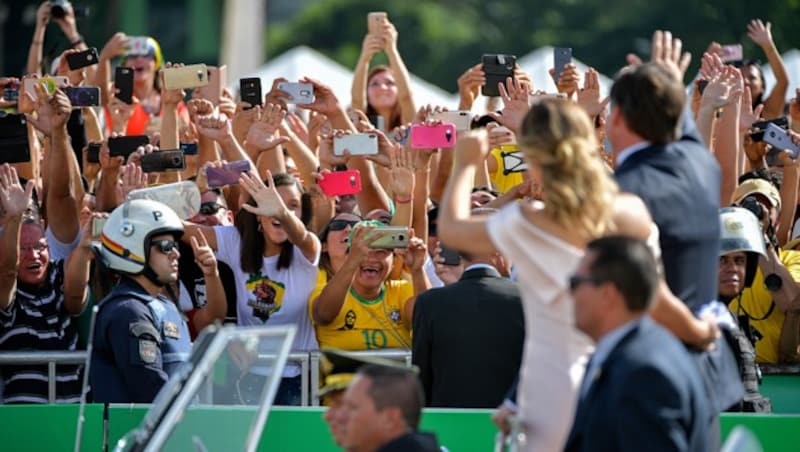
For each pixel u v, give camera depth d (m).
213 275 18.84
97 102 21.36
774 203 21.70
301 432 17.30
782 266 20.14
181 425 14.38
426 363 16.97
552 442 12.56
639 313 11.92
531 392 12.66
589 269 11.91
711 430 13.30
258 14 100.31
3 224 19.16
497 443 13.16
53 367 18.58
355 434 13.01
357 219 20.42
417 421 13.16
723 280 18.62
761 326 20.33
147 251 17.48
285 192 20.70
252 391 14.41
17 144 20.84
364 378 13.09
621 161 13.34
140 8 83.81
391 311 19.80
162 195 19.22
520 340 16.67
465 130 21.53
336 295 19.14
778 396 19.98
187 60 85.19
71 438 17.53
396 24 104.38
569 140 12.35
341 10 109.62
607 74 89.06
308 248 19.73
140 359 17.11
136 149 21.06
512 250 12.52
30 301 19.36
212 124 21.22
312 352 18.62
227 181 19.84
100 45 70.31
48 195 20.72
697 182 13.20
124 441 13.85
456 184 12.98
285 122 23.95
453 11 106.62
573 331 12.53
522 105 21.22
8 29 61.44
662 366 11.66
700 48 73.00
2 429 17.64
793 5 69.75
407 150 20.45
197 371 13.53
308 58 40.69
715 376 13.39
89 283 20.12
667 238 12.98
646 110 13.12
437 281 20.62
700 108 17.83
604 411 11.80
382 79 26.38
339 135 21.23
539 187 19.36
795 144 22.67
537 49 98.19
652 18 87.06
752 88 27.12
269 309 19.66
